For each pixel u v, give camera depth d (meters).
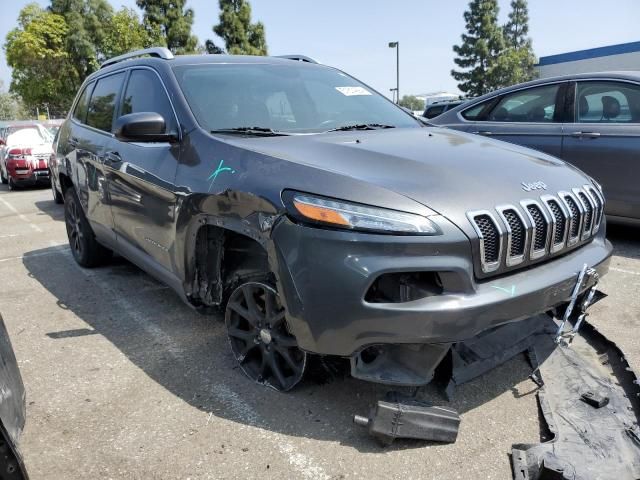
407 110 3.98
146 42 28.12
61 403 2.71
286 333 2.56
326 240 2.11
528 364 2.85
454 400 2.59
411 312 2.04
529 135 5.41
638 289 4.03
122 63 4.29
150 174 3.15
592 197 2.71
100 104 4.44
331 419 2.48
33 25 29.47
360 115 3.53
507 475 2.09
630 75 4.90
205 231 2.83
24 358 3.22
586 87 5.14
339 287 2.09
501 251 2.19
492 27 38.56
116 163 3.64
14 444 1.70
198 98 3.16
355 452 2.26
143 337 3.47
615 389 2.56
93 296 4.27
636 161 4.73
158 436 2.42
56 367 3.10
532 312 2.25
